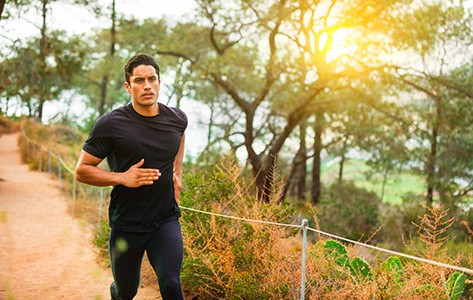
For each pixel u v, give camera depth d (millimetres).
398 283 4664
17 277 6270
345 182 26031
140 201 3809
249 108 19484
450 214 14305
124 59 21141
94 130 3715
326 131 22812
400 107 19562
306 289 4809
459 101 18250
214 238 5797
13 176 19156
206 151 17797
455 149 18875
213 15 19062
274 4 17906
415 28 16750
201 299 5449
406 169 20672
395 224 14711
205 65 19078
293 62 17375
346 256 5059
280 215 6141
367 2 16938
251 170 17844
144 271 6180
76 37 18047
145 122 3793
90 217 10156
